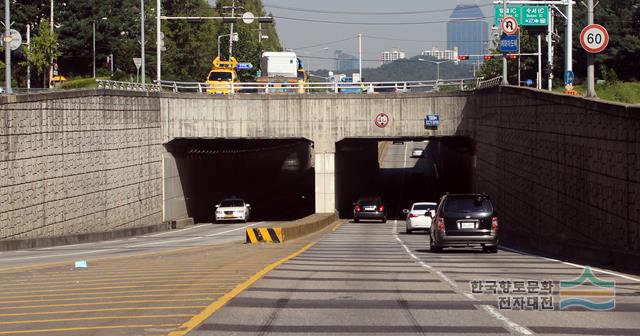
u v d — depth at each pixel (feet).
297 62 262.67
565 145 118.21
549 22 210.38
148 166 215.51
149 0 430.61
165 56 375.66
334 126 232.94
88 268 84.74
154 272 76.43
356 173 333.42
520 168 155.22
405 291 60.34
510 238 139.33
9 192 139.44
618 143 93.71
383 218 228.84
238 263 85.56
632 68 310.24
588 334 42.19
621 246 92.68
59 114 159.74
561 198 120.88
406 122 230.68
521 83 337.72
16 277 76.43
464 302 54.34
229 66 269.03
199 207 268.00
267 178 361.10
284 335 42.01
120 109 194.49
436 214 106.73
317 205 235.40
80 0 336.29
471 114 225.35
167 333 42.37
